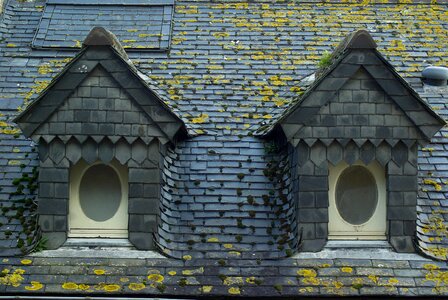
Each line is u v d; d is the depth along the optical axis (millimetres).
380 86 13695
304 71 16859
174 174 14492
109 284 12758
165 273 12977
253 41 17672
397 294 12820
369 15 18641
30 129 13484
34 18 18359
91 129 13508
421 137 13734
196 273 12992
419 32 18281
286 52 17391
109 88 13594
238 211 14047
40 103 13523
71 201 13586
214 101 16062
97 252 13266
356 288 12875
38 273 12891
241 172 14664
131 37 17609
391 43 17922
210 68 16906
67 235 13438
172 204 14047
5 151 14938
